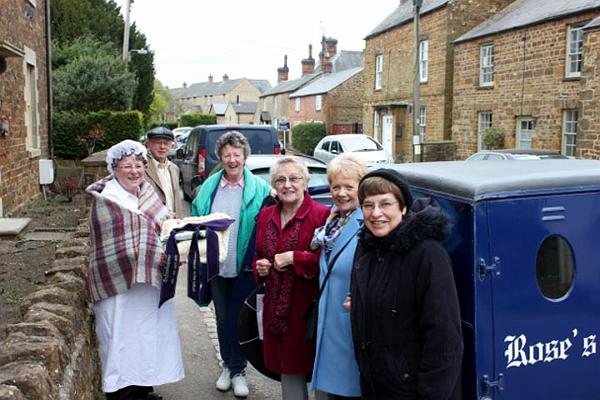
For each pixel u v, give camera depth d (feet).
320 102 136.26
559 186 9.51
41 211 37.35
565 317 9.64
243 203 14.98
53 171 43.91
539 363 9.57
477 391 9.25
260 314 12.87
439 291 8.63
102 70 81.10
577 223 9.61
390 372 8.97
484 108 72.59
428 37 84.23
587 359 9.84
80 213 36.37
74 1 105.29
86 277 14.07
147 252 12.48
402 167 11.87
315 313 11.58
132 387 13.35
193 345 18.61
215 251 12.99
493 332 9.28
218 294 15.26
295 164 12.21
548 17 61.05
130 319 12.75
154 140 16.94
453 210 9.64
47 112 49.24
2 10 32.63
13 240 27.61
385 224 9.15
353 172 10.78
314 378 11.05
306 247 11.97
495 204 9.25
